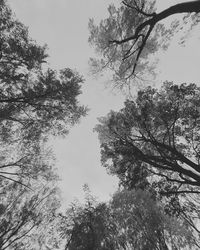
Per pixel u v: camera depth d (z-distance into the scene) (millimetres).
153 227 17031
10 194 15164
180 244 15992
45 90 10867
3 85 10305
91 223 18250
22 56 9953
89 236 18016
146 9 9992
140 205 17812
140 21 10164
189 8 7305
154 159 10992
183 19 9211
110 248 17969
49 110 11531
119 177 12352
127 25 10414
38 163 13125
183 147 12219
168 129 11172
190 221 11883
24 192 15281
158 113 11945
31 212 15727
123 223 18453
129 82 12766
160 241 16656
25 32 10102
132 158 11828
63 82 10984
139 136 12766
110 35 10992
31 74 10781
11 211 15398
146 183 11820
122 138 13141
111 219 18922
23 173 12742
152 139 11703
